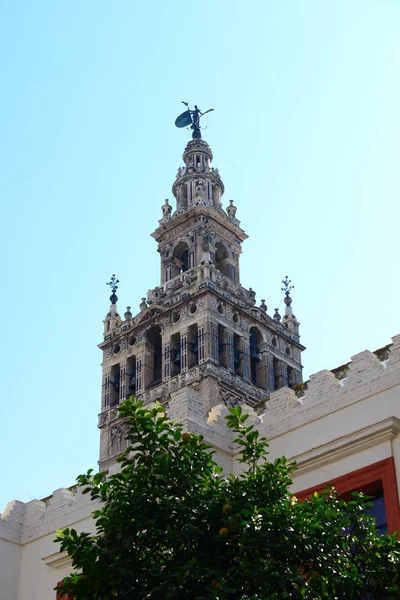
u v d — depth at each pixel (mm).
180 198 110562
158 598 21750
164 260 105625
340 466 29672
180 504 22641
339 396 31031
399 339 30438
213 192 111250
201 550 22391
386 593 22031
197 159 114375
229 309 97750
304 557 22250
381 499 28797
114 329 102438
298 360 103375
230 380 93375
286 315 105938
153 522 22281
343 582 21922
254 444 24344
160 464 23141
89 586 21984
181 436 24266
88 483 23656
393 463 28516
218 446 32625
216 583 21250
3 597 36094
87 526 35531
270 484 23234
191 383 92125
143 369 97250
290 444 31516
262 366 98750
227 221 107188
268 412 32812
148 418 23656
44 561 35750
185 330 95625
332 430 30641
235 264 105938
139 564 22359
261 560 21578
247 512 22312
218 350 94500
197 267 99188
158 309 98875
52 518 37125
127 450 24141
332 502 23781
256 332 100750
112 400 98438
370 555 22906
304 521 22422
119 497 23172
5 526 37531
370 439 29172
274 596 21656
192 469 23328
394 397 29672
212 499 22875
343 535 23625
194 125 117750
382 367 30516
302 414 31734
